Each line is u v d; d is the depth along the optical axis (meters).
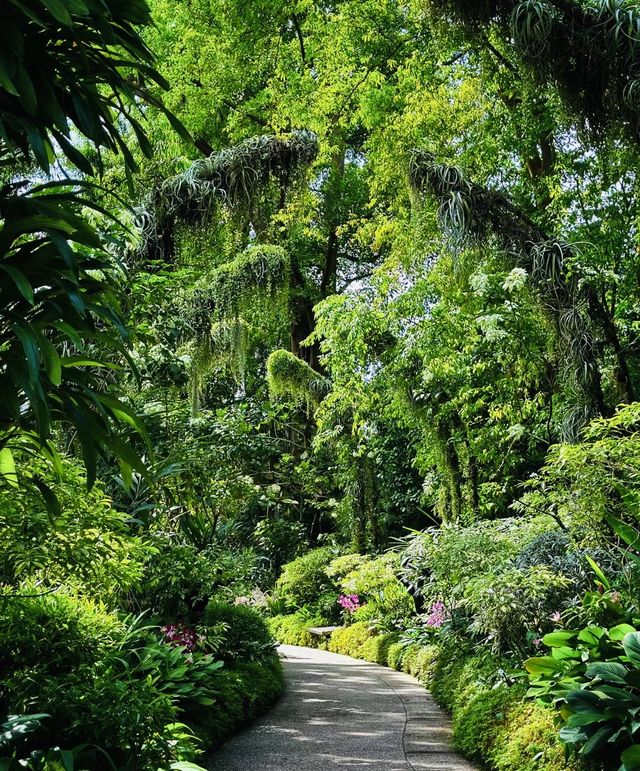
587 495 4.96
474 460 9.02
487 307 8.36
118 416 2.49
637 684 3.53
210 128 13.98
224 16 11.12
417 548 7.50
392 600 10.15
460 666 6.45
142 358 6.07
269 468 12.17
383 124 10.45
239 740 5.08
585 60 6.79
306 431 15.01
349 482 12.73
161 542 5.54
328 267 16.69
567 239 8.45
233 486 6.57
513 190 9.77
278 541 13.21
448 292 8.91
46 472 3.26
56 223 2.14
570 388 7.30
